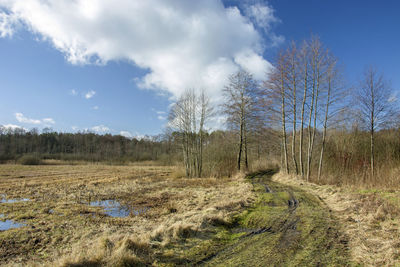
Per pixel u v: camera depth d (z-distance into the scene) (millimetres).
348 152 22750
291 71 20109
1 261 6156
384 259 4746
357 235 6242
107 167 45938
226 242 6109
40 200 14336
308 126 19609
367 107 18641
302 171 19844
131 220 9711
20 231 8320
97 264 4570
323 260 4918
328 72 18250
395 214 7367
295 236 6406
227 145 28328
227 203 10289
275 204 10508
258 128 25547
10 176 27906
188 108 28172
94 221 9625
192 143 28328
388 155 20391
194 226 6980
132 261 4727
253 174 26359
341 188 13266
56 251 6414
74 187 19766
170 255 5234
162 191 17266
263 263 4832
